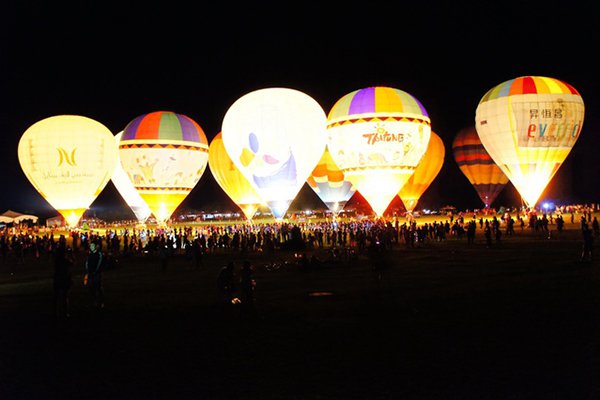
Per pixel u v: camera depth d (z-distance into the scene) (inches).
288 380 290.0
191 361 330.6
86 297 588.4
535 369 294.8
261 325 418.9
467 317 421.7
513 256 865.5
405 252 1000.2
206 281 700.7
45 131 1518.2
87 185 1541.6
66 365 329.4
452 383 277.1
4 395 280.7
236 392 275.1
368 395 264.5
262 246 1195.3
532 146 1421.0
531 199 1487.5
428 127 1396.4
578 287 541.0
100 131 1572.3
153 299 562.6
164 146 1573.6
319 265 791.7
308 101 1368.1
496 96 1467.8
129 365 326.3
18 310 518.3
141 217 1967.3
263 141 1290.6
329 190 1923.0
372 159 1341.0
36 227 2920.8
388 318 427.5
